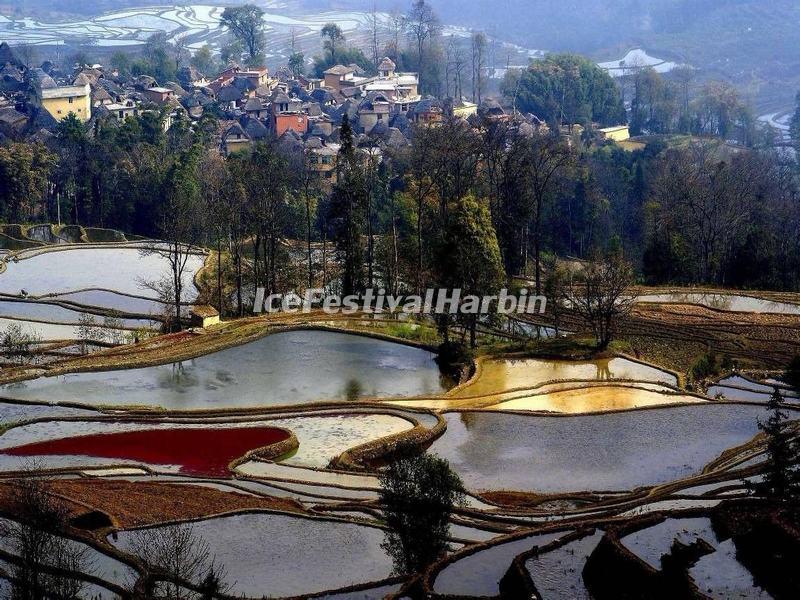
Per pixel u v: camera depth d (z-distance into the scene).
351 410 76.12
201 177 170.88
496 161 137.50
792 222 153.38
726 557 45.28
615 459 66.44
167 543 50.78
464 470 64.25
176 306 110.19
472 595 44.75
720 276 135.12
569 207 167.38
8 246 152.25
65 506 55.16
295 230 152.88
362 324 102.75
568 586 44.28
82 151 178.50
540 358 91.25
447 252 93.69
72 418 72.94
